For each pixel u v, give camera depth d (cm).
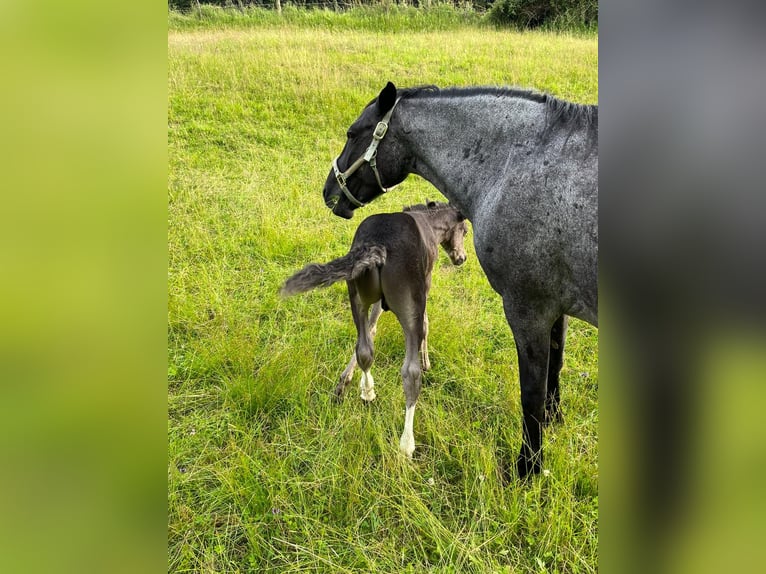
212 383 333
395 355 362
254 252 481
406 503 239
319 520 240
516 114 236
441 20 1455
